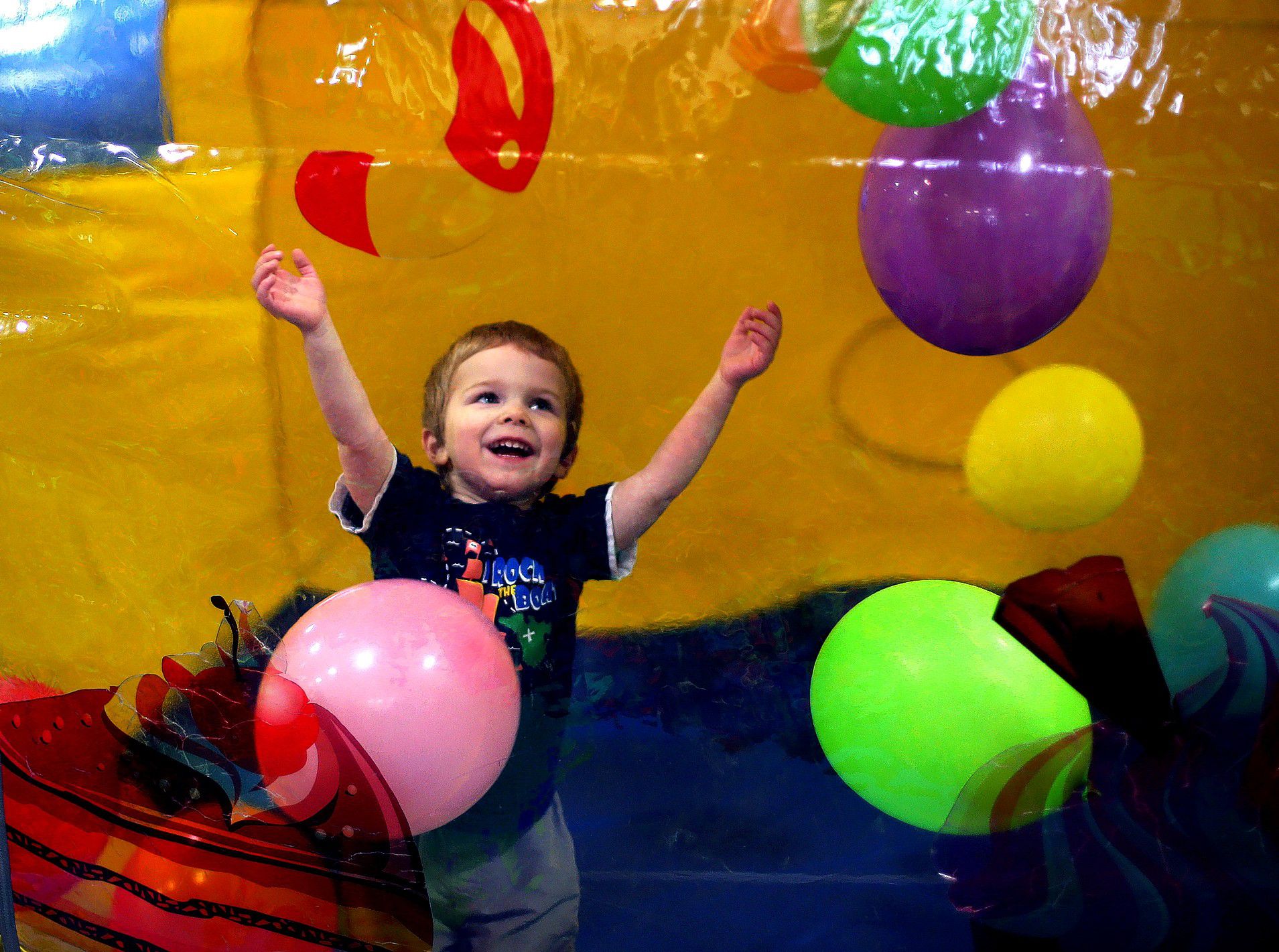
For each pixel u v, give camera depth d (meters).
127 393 0.96
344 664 0.76
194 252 0.95
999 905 0.80
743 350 0.97
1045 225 0.78
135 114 0.91
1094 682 0.87
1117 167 0.94
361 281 0.99
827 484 1.04
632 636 0.98
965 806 0.84
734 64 0.90
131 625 0.93
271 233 0.96
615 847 0.84
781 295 1.00
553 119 0.92
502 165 0.93
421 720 0.75
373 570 0.96
